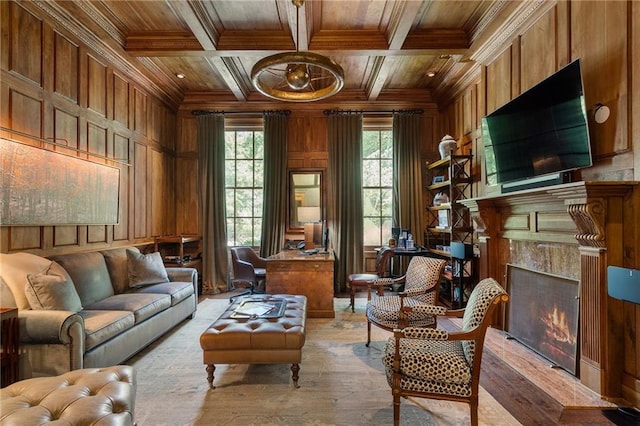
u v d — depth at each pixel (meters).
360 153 5.40
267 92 3.24
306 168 5.53
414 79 4.91
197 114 5.46
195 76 4.77
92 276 2.97
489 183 3.42
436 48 3.63
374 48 3.64
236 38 3.62
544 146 2.59
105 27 3.36
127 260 3.53
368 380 2.37
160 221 5.01
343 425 1.86
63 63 3.08
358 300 4.77
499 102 3.50
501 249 3.34
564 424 1.84
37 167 2.74
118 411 1.40
